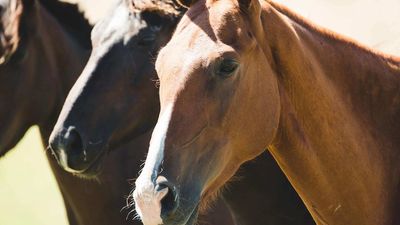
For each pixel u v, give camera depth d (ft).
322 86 30.60
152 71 40.19
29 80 45.06
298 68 30.19
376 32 51.57
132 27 40.32
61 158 39.88
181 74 28.48
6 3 45.21
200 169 28.66
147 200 27.61
